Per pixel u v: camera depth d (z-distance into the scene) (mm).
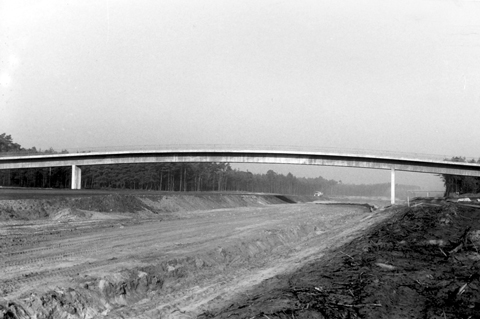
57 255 16781
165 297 13688
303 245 26859
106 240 21438
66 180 96812
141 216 37719
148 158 69250
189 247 20234
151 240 22125
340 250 22234
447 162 63688
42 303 10867
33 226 25078
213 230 28016
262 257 22094
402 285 14109
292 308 11523
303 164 69500
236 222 35031
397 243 22500
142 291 13938
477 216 33594
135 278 14086
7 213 27516
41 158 68938
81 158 68875
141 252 18141
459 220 30844
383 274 15664
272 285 15016
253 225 32312
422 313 11539
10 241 19422
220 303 13016
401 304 12289
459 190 103250
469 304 12266
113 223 29391
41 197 34719
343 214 51500
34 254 16797
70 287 11969
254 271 18172
